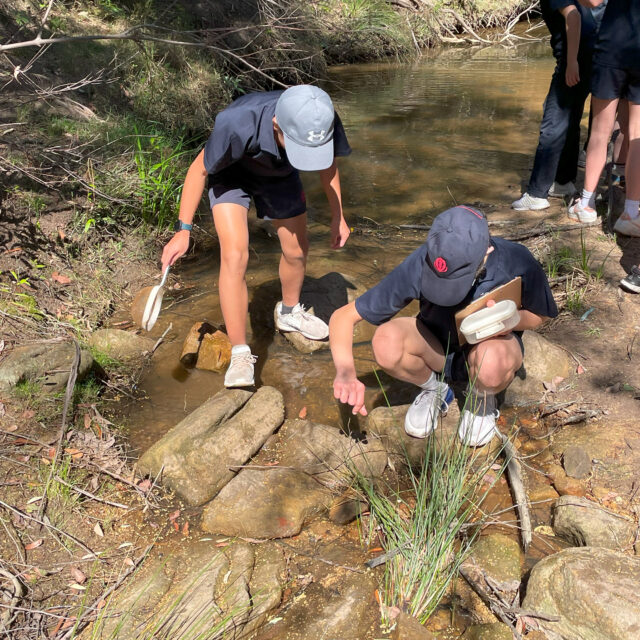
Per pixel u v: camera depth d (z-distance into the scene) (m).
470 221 2.43
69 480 2.88
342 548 2.65
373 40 11.19
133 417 3.31
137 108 6.42
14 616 2.32
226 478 2.94
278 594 2.42
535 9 14.66
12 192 4.44
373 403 3.42
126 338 3.79
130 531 2.71
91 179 4.85
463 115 7.92
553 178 5.21
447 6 13.53
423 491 2.62
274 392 3.31
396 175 6.22
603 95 4.49
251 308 4.17
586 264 4.24
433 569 2.43
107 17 7.51
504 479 2.93
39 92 5.11
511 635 2.24
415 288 2.62
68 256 4.33
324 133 2.81
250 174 3.27
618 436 3.04
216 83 7.49
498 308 2.56
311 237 5.09
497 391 2.93
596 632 2.18
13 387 3.21
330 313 4.04
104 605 2.38
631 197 4.54
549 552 2.62
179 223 3.30
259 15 8.69
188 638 2.24
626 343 3.63
